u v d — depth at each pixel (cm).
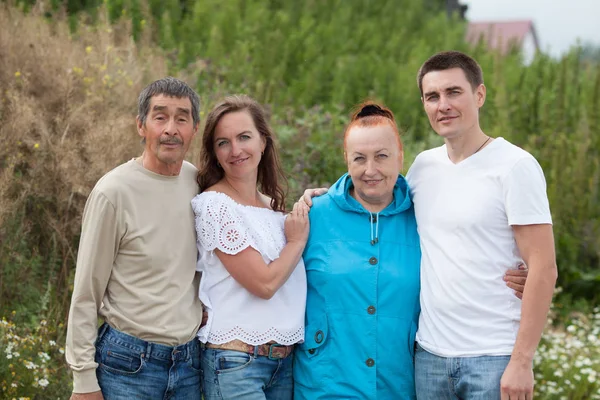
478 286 293
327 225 326
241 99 319
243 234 301
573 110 952
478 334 292
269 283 303
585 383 537
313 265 324
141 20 902
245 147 311
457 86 304
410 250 321
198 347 310
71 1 901
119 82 623
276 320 309
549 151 827
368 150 311
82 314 287
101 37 697
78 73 599
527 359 280
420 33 1266
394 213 324
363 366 313
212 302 307
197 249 309
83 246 288
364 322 313
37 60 596
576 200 781
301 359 321
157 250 292
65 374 420
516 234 290
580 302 707
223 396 303
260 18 1048
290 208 521
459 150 309
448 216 302
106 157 504
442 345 298
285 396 323
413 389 319
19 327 445
